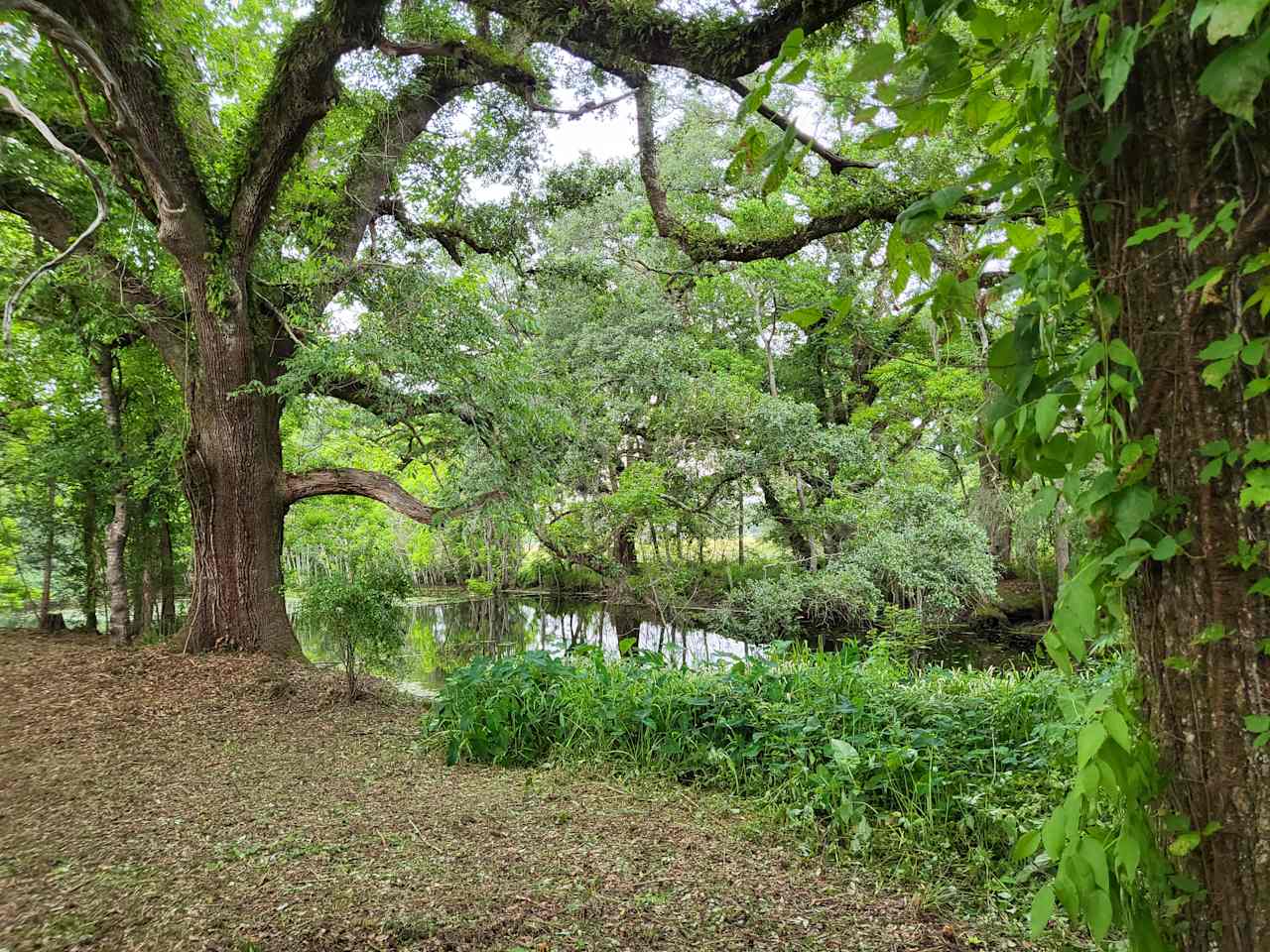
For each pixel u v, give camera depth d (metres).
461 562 26.70
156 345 8.95
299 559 24.94
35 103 7.45
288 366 8.11
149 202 7.52
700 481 17.20
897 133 1.32
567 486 17.05
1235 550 1.00
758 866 3.22
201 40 8.77
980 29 1.15
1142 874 1.10
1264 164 0.95
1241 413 0.99
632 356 16.72
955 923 2.69
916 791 3.58
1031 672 5.54
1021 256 1.29
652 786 4.38
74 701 6.46
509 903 2.79
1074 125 1.12
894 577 14.60
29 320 9.70
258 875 3.06
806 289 18.11
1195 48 0.99
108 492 11.16
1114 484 1.06
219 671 7.53
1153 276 1.06
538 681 5.57
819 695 4.77
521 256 11.73
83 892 2.92
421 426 9.69
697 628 16.91
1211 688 1.03
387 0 6.49
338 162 9.66
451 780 4.58
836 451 15.88
